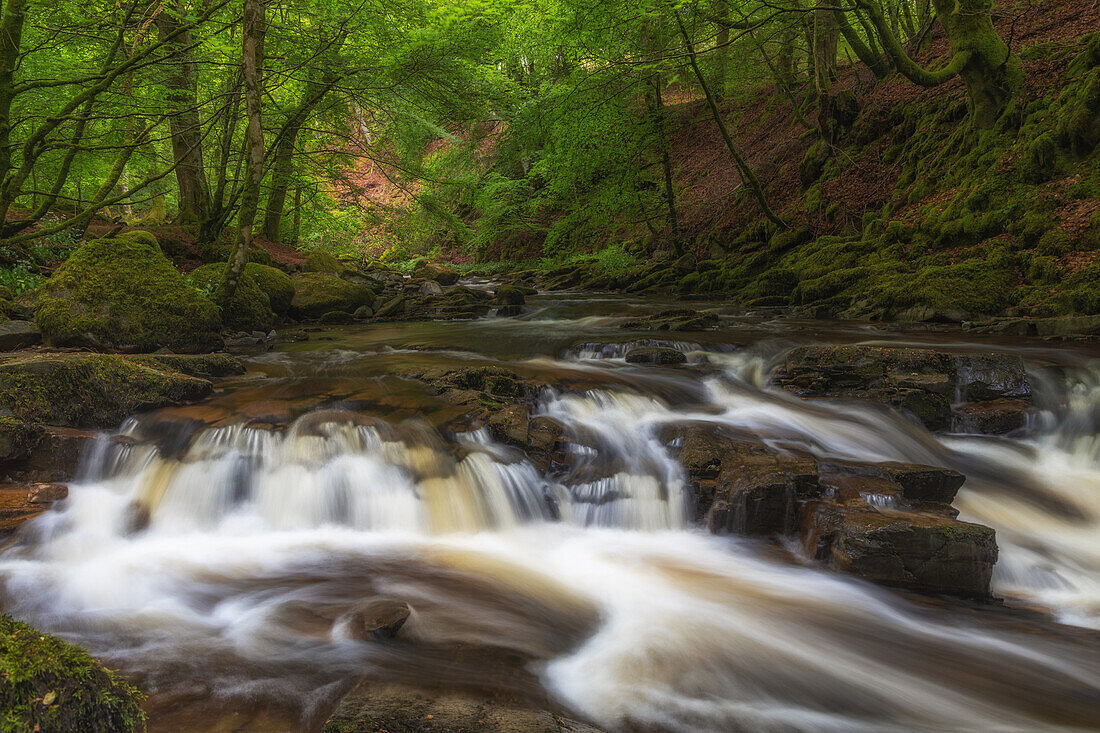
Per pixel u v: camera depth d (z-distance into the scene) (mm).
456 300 15188
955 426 6828
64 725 1791
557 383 7164
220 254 14289
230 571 4219
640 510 5238
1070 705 3170
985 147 12664
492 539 4914
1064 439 6605
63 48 11312
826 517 4688
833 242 15023
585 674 3201
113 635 3367
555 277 22531
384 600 3713
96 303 7828
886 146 16141
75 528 4582
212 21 11141
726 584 4332
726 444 5754
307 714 2688
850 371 7293
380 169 16219
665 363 8648
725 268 17703
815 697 3154
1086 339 8453
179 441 5500
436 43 12609
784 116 21594
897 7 17672
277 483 5152
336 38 11891
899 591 4305
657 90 17609
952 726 2973
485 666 3127
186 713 2674
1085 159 10828
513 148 17422
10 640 1914
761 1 11984
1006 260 10711
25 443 5102
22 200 18422
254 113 8812
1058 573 4766
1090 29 13188
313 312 13156
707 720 2900
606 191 18656
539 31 17703
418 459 5285
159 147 18875
